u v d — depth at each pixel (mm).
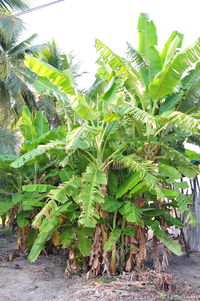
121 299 4133
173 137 5383
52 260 6688
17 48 13852
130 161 4793
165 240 5383
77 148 5262
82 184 4793
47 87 5832
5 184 7863
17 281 5258
